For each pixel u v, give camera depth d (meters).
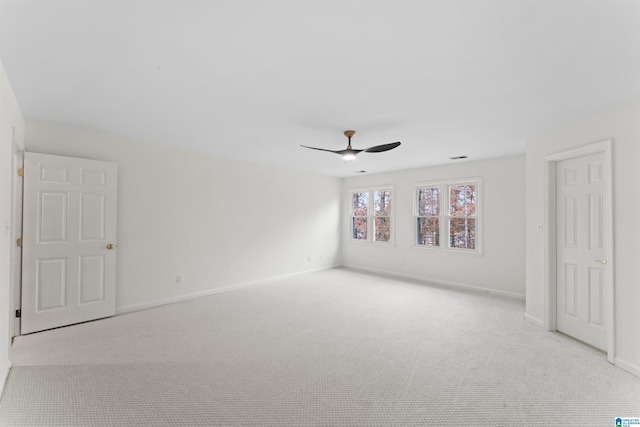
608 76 2.25
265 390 2.32
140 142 4.33
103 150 3.97
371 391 2.31
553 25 1.66
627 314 2.65
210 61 2.10
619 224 2.73
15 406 2.10
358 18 1.62
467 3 1.49
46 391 2.28
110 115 3.23
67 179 3.57
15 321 3.25
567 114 3.09
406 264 6.58
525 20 1.62
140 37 1.82
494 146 4.45
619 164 2.74
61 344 3.09
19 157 3.26
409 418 2.00
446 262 5.92
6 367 2.46
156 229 4.51
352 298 4.92
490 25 1.67
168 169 4.65
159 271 4.54
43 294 3.41
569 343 3.20
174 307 4.42
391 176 6.86
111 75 2.31
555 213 3.59
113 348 3.02
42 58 2.06
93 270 3.78
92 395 2.24
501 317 4.02
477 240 5.53
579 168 3.28
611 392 2.31
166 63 2.13
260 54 2.01
